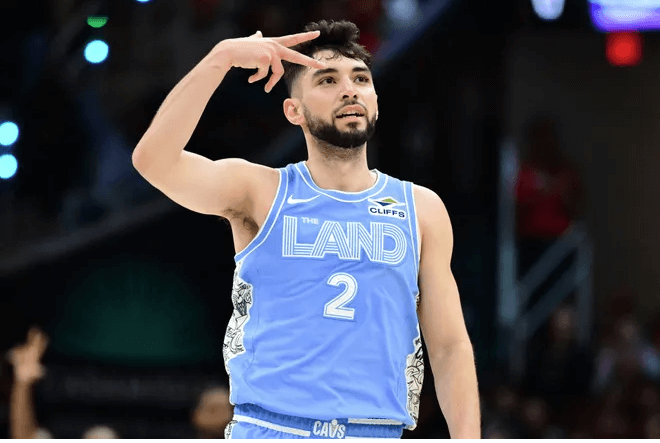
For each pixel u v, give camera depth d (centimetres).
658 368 3838
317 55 1184
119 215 3794
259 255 1138
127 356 3756
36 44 3838
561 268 4059
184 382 3650
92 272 3791
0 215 3819
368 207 1165
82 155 3866
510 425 3266
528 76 4691
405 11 3994
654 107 4681
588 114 4719
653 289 4647
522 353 3834
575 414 3628
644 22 4412
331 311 1110
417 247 1175
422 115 3853
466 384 1200
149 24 3828
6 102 3806
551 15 4256
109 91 3844
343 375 1099
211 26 3825
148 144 1091
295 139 3659
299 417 1098
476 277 3875
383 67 3778
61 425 3497
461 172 3881
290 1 3891
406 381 1153
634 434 3506
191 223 3806
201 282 3812
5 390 3300
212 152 3812
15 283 3762
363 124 1166
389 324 1128
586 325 4047
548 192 4094
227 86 3841
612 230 4712
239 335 1148
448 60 3866
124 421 3534
